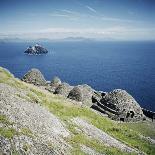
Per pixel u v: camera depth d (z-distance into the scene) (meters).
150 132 67.06
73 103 53.94
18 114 27.69
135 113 74.81
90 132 38.75
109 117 71.88
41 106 36.91
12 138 22.88
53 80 92.25
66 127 35.16
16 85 44.59
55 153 24.52
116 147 38.06
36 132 26.25
